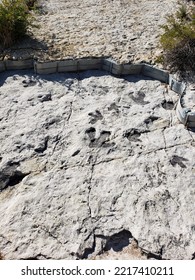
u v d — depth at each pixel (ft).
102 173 6.22
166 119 7.24
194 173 6.20
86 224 5.47
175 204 5.74
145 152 6.57
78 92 7.88
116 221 5.51
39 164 6.40
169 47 8.39
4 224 5.47
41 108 7.48
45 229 5.41
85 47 8.92
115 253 5.17
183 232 5.37
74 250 5.17
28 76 8.32
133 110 7.44
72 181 6.09
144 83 8.14
